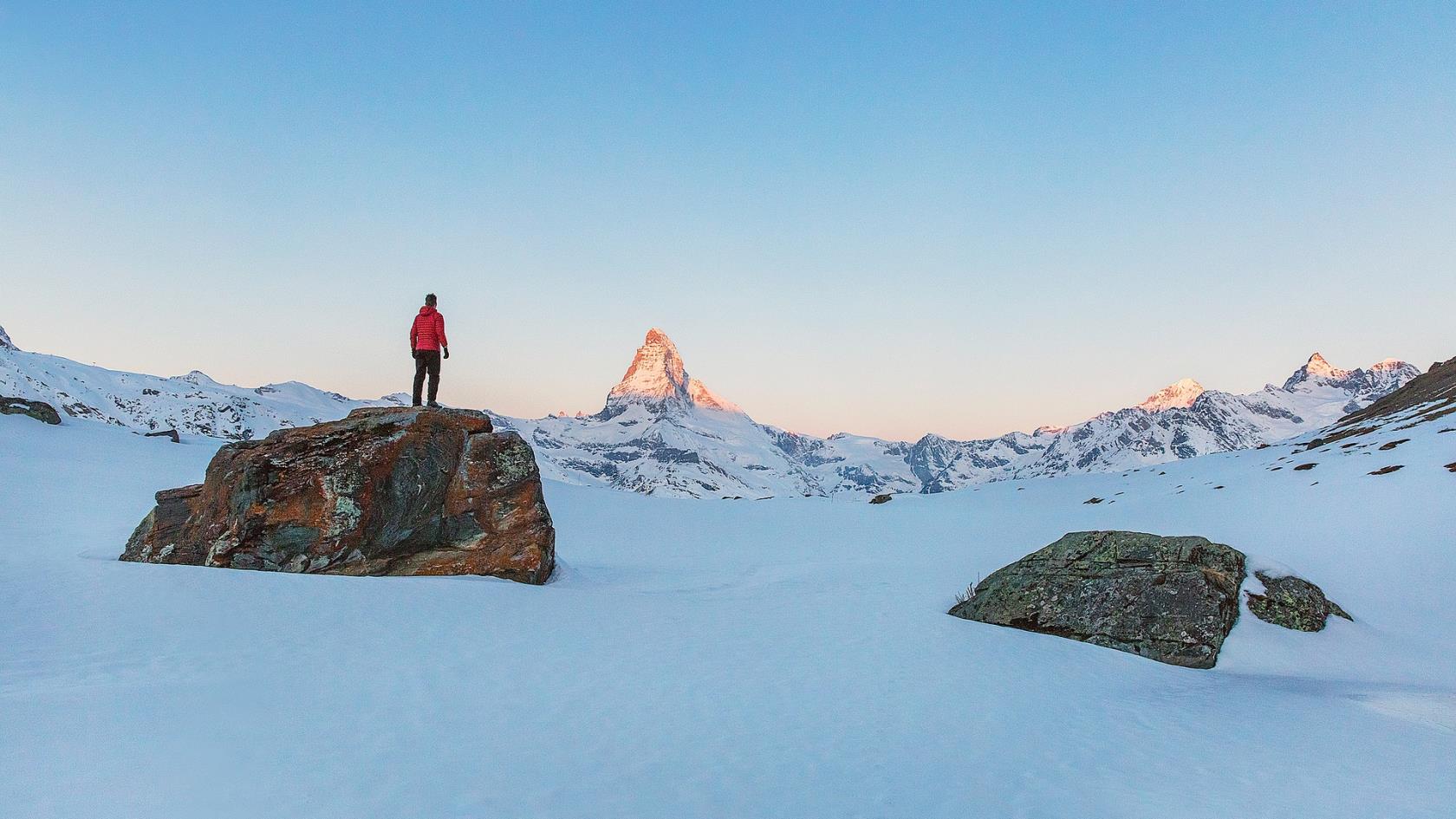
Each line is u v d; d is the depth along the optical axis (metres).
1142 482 54.69
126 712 7.61
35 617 11.21
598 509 48.28
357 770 6.81
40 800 5.66
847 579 26.14
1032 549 32.44
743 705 10.17
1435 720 11.36
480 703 9.19
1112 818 7.26
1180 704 12.24
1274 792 8.13
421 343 21.89
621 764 7.67
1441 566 20.83
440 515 19.44
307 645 10.94
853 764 8.23
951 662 13.87
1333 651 16.38
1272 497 34.50
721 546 36.28
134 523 26.58
